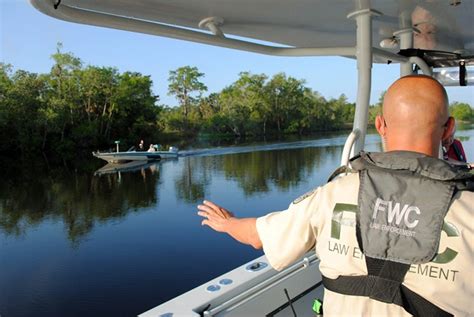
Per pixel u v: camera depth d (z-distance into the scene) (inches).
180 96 2600.9
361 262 35.3
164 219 823.7
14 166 1584.6
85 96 2078.0
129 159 1441.9
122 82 2188.7
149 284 494.0
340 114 2864.2
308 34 109.6
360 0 77.1
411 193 34.3
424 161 34.7
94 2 74.2
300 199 41.1
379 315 34.4
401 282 33.8
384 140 41.0
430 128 36.2
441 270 32.7
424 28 104.4
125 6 77.5
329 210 37.9
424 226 33.3
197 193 1067.9
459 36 113.7
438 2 80.0
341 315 36.3
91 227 781.9
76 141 2030.0
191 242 663.8
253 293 71.7
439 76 118.5
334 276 37.0
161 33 77.3
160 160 1505.9
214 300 67.1
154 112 2311.8
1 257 618.8
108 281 506.6
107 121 2135.8
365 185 36.4
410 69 108.8
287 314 75.1
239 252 609.9
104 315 415.2
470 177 34.1
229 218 47.1
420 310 33.3
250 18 89.7
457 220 32.8
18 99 1908.2
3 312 427.8
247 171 1384.1
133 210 906.1
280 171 1387.8
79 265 570.6
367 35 84.3
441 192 33.5
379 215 35.0
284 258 41.0
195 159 1625.2
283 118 2699.3
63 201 1004.6
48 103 1984.5
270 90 2672.2
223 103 2655.0
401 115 36.7
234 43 87.6
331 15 89.0
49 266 572.1
